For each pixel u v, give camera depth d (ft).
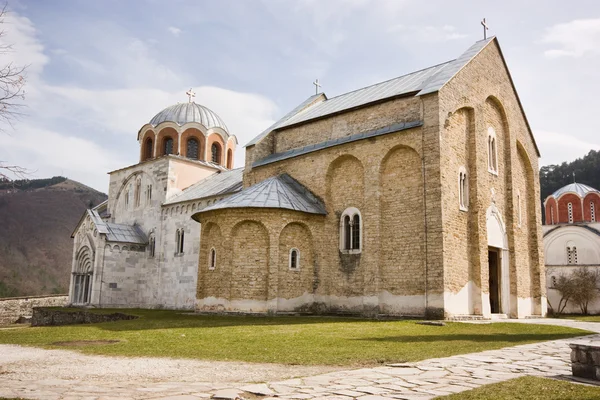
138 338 54.44
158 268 138.72
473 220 86.33
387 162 88.43
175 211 138.21
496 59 101.91
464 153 88.58
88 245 143.23
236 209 91.04
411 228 82.89
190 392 26.03
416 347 44.86
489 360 36.70
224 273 90.68
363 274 88.02
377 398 24.35
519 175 108.78
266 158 114.73
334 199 95.96
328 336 53.88
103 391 26.40
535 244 108.06
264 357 40.01
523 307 100.68
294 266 91.97
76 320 106.42
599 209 180.45
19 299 165.37
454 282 79.92
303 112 124.26
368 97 106.01
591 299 146.30
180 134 155.12
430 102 82.94
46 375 32.78
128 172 159.33
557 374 31.35
